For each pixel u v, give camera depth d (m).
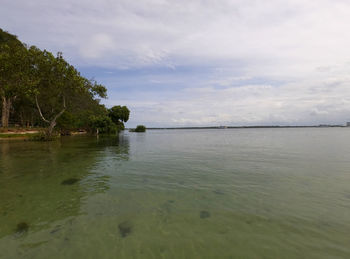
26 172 8.86
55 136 30.89
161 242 3.60
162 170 9.38
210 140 33.75
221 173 8.75
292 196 5.81
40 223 4.23
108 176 8.19
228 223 4.26
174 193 6.12
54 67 26.38
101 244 3.53
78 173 8.70
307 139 32.19
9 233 3.84
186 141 31.36
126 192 6.19
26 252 3.29
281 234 3.84
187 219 4.45
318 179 7.64
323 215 4.59
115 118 76.81
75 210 4.88
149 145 23.44
